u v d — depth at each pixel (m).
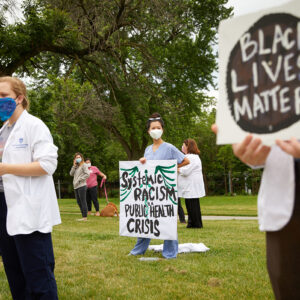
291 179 1.37
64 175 33.19
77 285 3.72
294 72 1.23
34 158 2.50
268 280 3.76
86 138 21.22
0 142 2.75
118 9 17.22
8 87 2.65
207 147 37.12
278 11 1.28
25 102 2.75
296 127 1.21
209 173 38.47
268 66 1.29
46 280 2.50
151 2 16.19
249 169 36.16
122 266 4.45
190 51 22.33
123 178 5.32
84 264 4.55
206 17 21.36
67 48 16.14
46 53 18.34
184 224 9.11
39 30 13.49
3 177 2.49
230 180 36.09
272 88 1.27
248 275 3.95
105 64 18.56
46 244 2.54
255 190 36.62
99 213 12.06
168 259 4.79
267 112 1.27
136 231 5.12
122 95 20.09
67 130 19.52
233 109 1.35
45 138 2.54
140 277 3.95
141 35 19.30
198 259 4.80
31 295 2.52
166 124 21.88
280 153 1.40
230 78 1.37
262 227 1.45
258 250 5.27
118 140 25.66
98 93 19.44
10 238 2.71
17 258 2.75
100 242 6.19
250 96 1.31
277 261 1.41
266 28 1.30
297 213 1.36
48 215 2.54
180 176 8.04
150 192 5.08
